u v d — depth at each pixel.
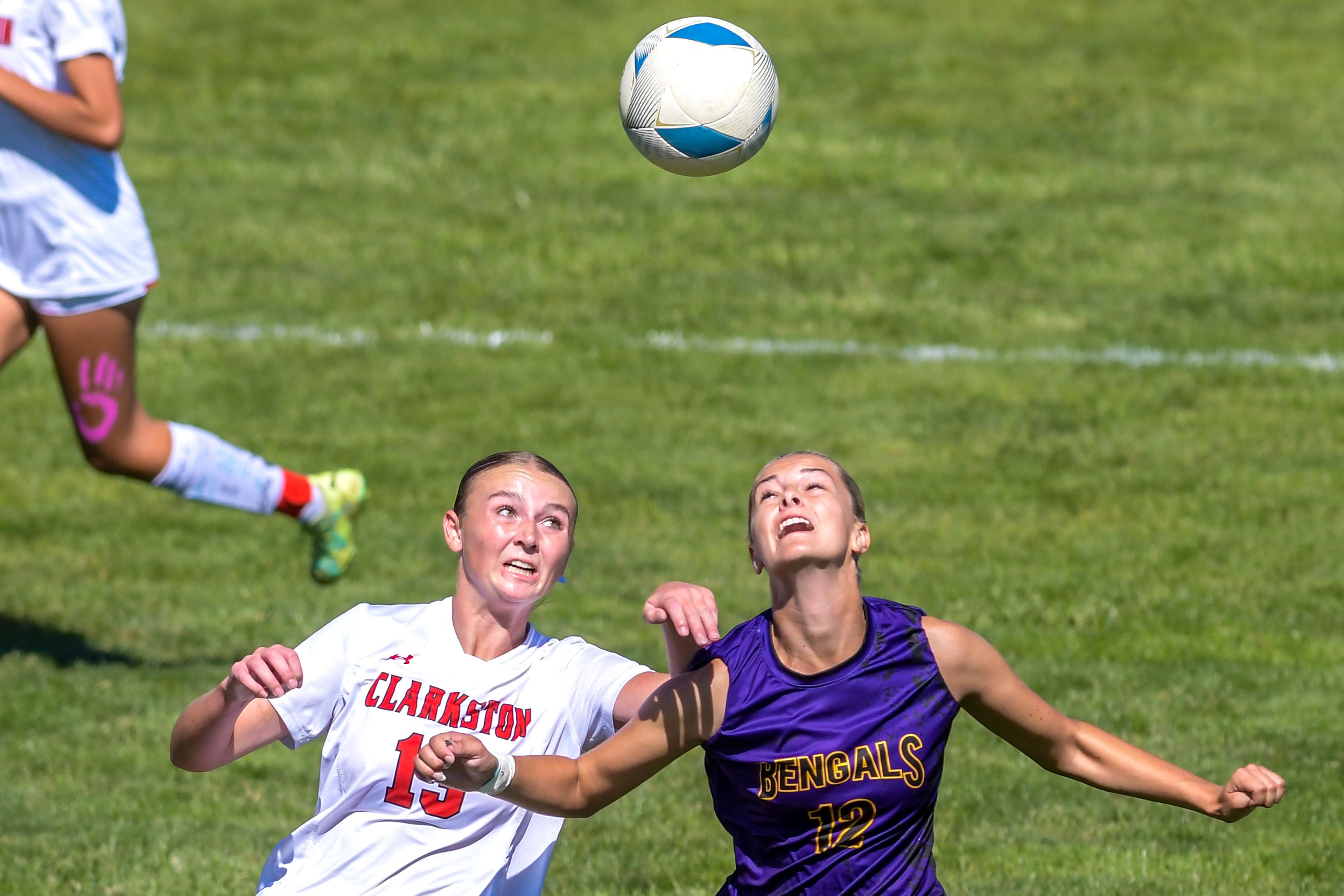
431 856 13.78
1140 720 23.30
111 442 23.08
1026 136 58.50
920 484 34.12
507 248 49.66
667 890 18.69
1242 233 50.25
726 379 40.78
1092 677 24.84
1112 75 64.00
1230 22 69.31
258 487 24.09
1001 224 51.38
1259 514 32.28
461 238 50.41
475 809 13.84
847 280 47.50
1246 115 60.22
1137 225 51.00
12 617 27.17
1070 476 34.59
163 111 60.25
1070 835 20.17
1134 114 60.41
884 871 13.08
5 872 18.55
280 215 51.78
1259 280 47.22
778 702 12.98
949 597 28.20
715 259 49.00
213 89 62.34
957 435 37.16
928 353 42.53
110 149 22.48
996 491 33.75
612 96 62.38
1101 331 43.91
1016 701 13.41
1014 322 44.56
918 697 13.07
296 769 22.47
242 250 49.09
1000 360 41.94
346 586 28.95
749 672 13.11
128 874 18.72
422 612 14.62
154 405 38.31
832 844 13.04
